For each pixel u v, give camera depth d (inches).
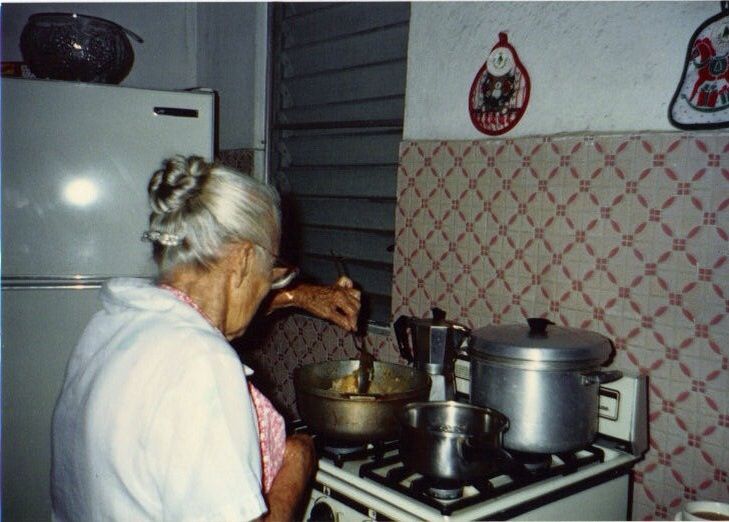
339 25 88.3
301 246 95.7
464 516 41.4
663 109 51.8
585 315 57.4
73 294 81.6
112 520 29.7
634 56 53.4
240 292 35.5
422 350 56.6
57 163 79.4
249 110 103.2
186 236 33.3
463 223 67.1
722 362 49.1
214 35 111.7
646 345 53.4
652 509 53.8
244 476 29.1
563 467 48.3
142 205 84.1
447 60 68.7
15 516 80.9
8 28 102.2
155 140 84.4
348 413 48.9
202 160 34.8
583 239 57.2
